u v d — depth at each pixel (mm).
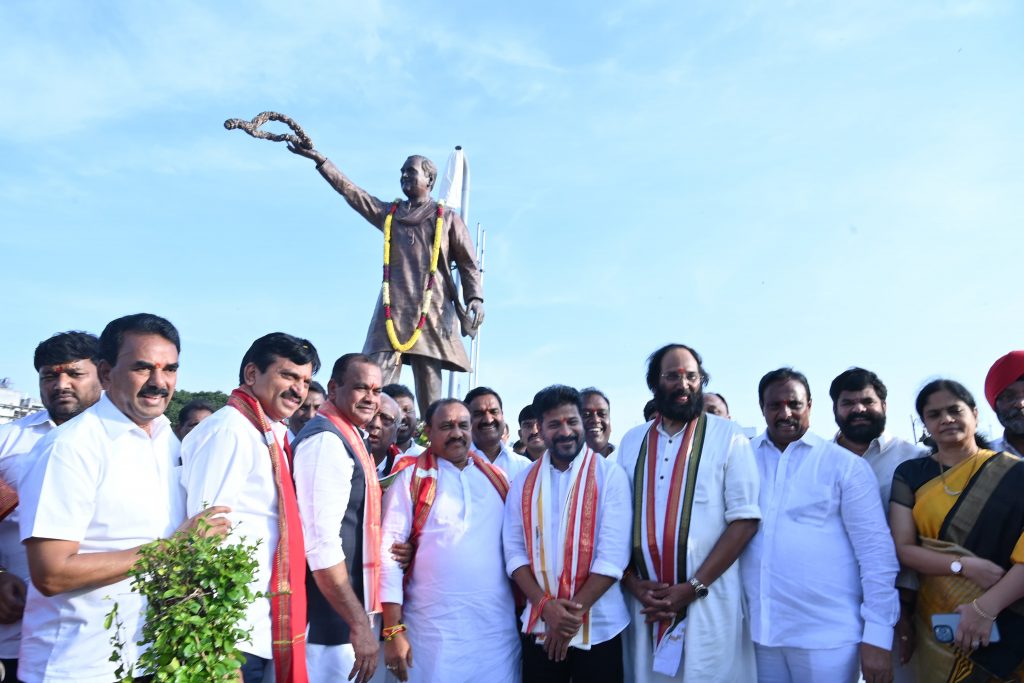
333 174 7645
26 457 4164
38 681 3324
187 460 3854
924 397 4703
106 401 3680
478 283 8141
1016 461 4492
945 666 4383
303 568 3955
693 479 4680
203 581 3102
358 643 4070
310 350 4211
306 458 4258
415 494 4930
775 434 4910
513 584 5016
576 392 5020
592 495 4766
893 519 4750
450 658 4570
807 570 4523
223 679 3088
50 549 3271
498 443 5984
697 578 4445
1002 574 4266
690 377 4883
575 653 4582
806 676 4426
